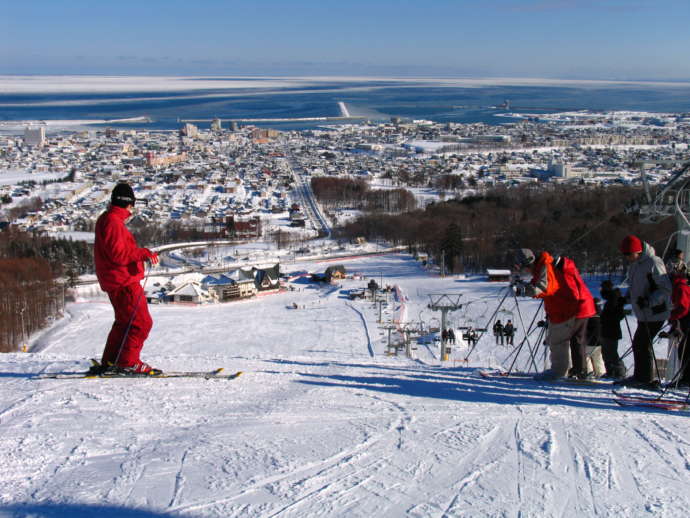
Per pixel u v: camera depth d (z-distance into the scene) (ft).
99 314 225.15
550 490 16.53
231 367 39.22
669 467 18.30
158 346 169.17
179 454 19.11
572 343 35.65
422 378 35.14
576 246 259.80
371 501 15.71
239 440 20.65
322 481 16.99
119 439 20.65
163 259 370.12
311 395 28.35
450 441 20.72
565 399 28.48
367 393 29.17
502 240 319.47
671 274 32.09
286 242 414.82
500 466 18.28
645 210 52.85
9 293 198.80
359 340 172.86
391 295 248.32
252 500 15.67
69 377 31.04
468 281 273.54
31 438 20.54
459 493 16.29
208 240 434.71
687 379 32.17
